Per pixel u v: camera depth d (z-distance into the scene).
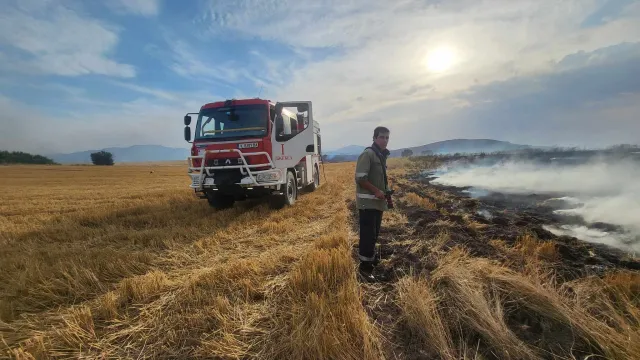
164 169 59.22
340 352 2.28
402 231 5.82
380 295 3.36
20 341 2.72
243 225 6.70
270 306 3.13
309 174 11.42
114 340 2.75
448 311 2.88
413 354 2.46
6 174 42.91
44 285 3.67
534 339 2.53
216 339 2.65
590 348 2.38
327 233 5.71
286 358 2.35
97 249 5.08
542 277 3.41
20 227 7.54
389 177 19.59
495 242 4.81
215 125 8.17
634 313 2.59
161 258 4.73
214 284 3.59
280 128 8.30
